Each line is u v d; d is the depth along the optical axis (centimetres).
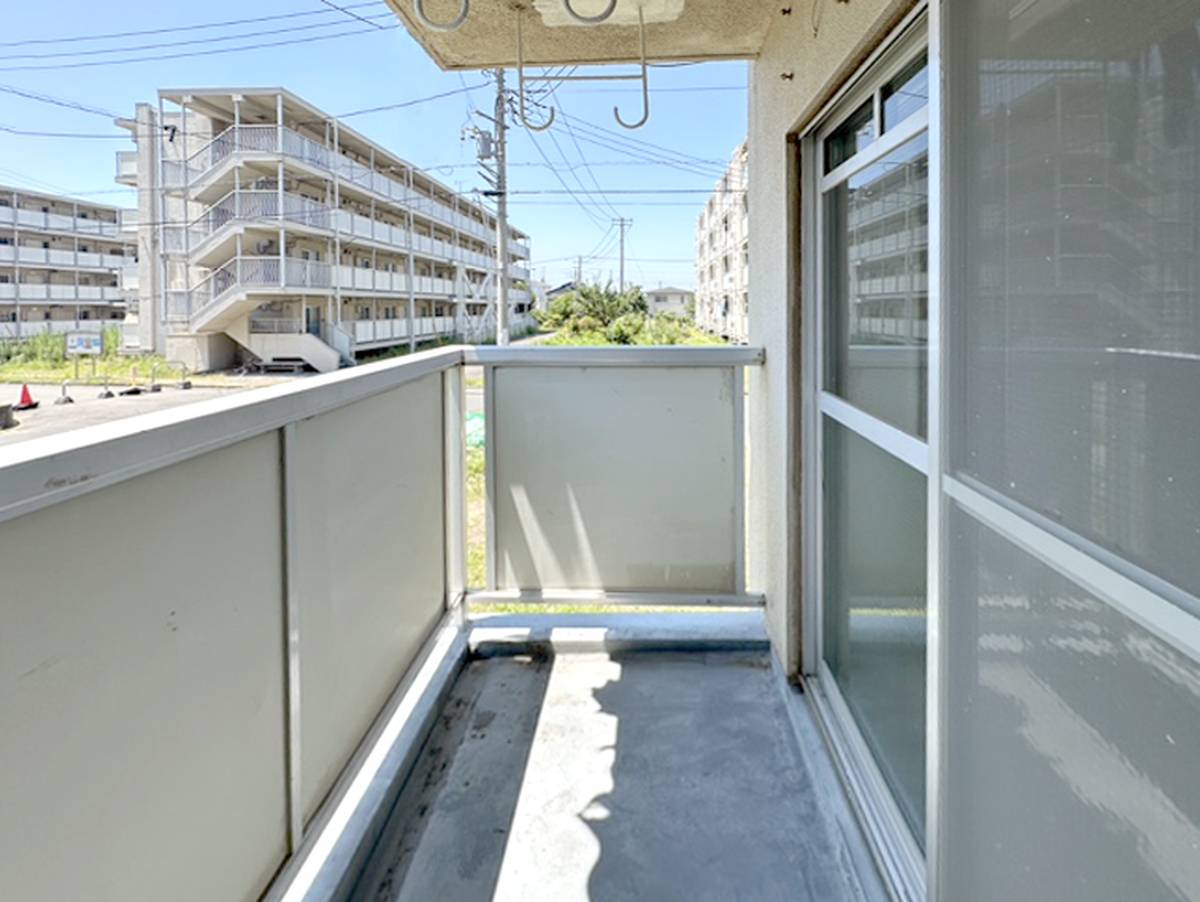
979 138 93
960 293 100
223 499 105
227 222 2042
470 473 593
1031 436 81
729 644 265
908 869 142
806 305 215
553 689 242
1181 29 55
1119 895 65
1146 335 60
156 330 2328
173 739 92
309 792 135
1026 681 83
